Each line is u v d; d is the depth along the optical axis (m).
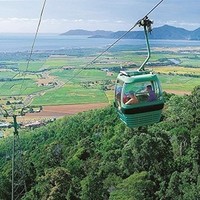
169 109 112.31
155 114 20.02
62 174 67.50
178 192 60.00
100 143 106.69
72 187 65.81
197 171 67.00
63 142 118.69
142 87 19.61
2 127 187.62
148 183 60.81
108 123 125.50
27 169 83.81
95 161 84.00
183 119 97.38
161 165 69.38
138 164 70.62
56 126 161.38
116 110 20.97
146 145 70.62
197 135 78.19
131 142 75.50
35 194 68.44
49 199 64.50
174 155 79.12
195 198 58.47
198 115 94.81
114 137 101.19
